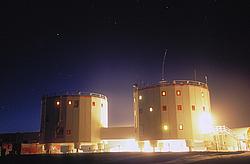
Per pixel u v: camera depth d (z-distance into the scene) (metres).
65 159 37.62
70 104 66.06
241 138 54.62
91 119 66.19
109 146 66.38
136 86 62.16
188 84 57.72
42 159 38.72
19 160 38.72
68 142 63.88
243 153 35.62
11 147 65.56
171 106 56.66
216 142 54.31
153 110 57.88
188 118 55.88
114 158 36.44
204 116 57.66
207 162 28.41
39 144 66.38
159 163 30.44
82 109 66.00
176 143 57.31
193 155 35.53
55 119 65.75
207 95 60.66
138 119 59.81
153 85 59.25
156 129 56.62
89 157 38.62
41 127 67.31
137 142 61.00
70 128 64.62
